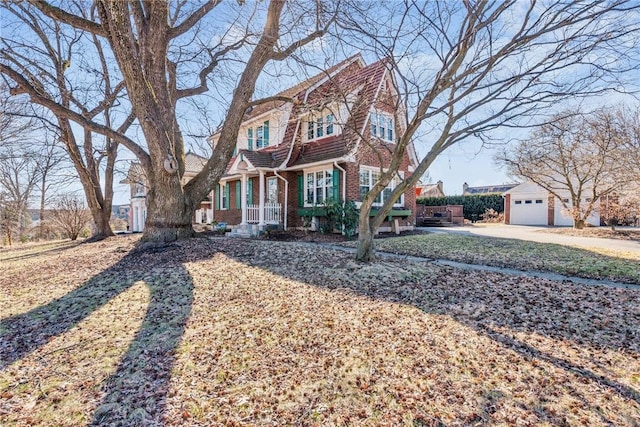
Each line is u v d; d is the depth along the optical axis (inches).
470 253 364.2
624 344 139.4
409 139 256.7
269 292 213.2
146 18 348.8
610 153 551.2
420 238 490.3
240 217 721.0
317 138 576.7
